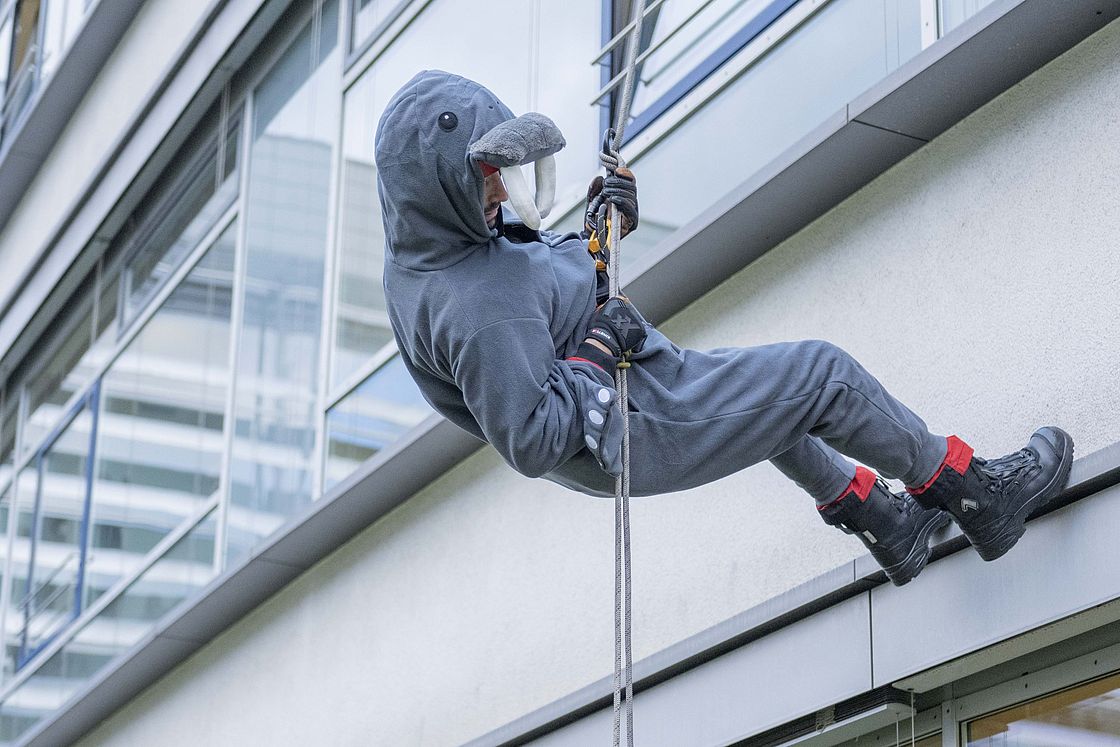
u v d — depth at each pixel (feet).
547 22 31.14
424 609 29.78
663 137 27.09
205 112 43.73
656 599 24.18
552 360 15.35
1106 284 18.71
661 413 15.83
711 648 22.16
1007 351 19.72
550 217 29.37
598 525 26.18
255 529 36.37
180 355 42.47
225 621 35.94
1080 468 17.87
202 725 36.22
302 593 33.78
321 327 35.73
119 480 44.86
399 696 29.73
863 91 23.20
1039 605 18.11
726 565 23.09
